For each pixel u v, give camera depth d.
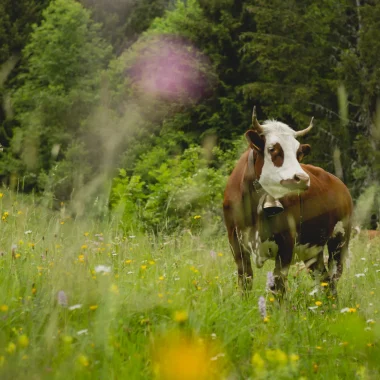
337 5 34.81
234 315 6.12
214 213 16.16
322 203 9.96
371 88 31.22
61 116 40.03
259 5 36.31
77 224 8.47
